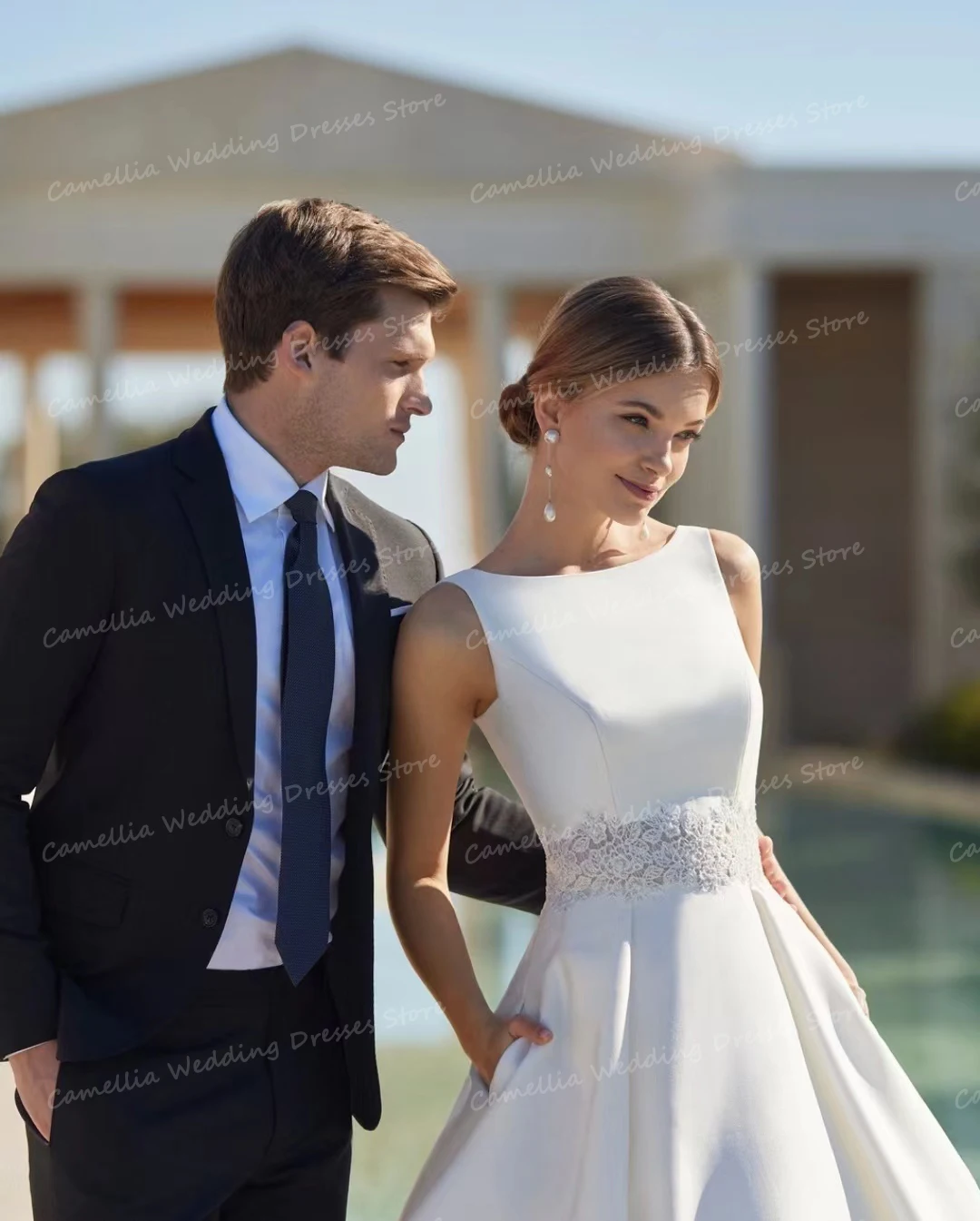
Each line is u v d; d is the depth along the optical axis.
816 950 8.66
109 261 54.03
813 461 59.47
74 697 7.63
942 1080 18.73
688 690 8.59
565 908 8.50
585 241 55.38
